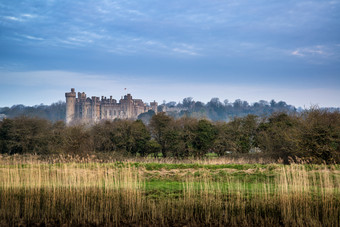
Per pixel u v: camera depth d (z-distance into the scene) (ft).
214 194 47.06
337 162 71.51
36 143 107.45
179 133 107.55
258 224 41.91
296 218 42.57
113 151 102.32
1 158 74.43
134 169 58.70
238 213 43.32
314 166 60.34
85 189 47.09
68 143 97.50
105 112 469.57
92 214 44.06
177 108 613.52
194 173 58.70
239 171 59.82
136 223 42.75
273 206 44.09
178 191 49.16
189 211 44.06
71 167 58.03
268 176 55.72
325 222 41.16
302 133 76.02
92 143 104.78
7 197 46.11
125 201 45.78
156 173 58.85
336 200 43.42
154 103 552.41
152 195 47.57
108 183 50.42
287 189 45.19
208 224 42.27
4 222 43.47
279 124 101.91
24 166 61.62
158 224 42.37
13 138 106.42
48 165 62.85
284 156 84.48
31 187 48.73
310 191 46.50
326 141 72.64
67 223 43.16
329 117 78.43
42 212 45.09
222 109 587.27
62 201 46.06
